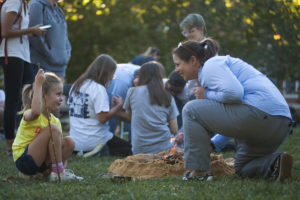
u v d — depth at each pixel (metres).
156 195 2.64
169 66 6.68
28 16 5.08
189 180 3.17
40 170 3.31
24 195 2.65
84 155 5.04
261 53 11.30
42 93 3.31
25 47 4.96
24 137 3.28
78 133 5.20
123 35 18.02
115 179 3.19
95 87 5.13
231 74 3.06
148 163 3.60
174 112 5.21
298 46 10.21
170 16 13.96
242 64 3.23
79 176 3.57
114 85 6.01
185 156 3.20
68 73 17.64
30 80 5.16
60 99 3.39
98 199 2.60
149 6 14.62
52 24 5.58
